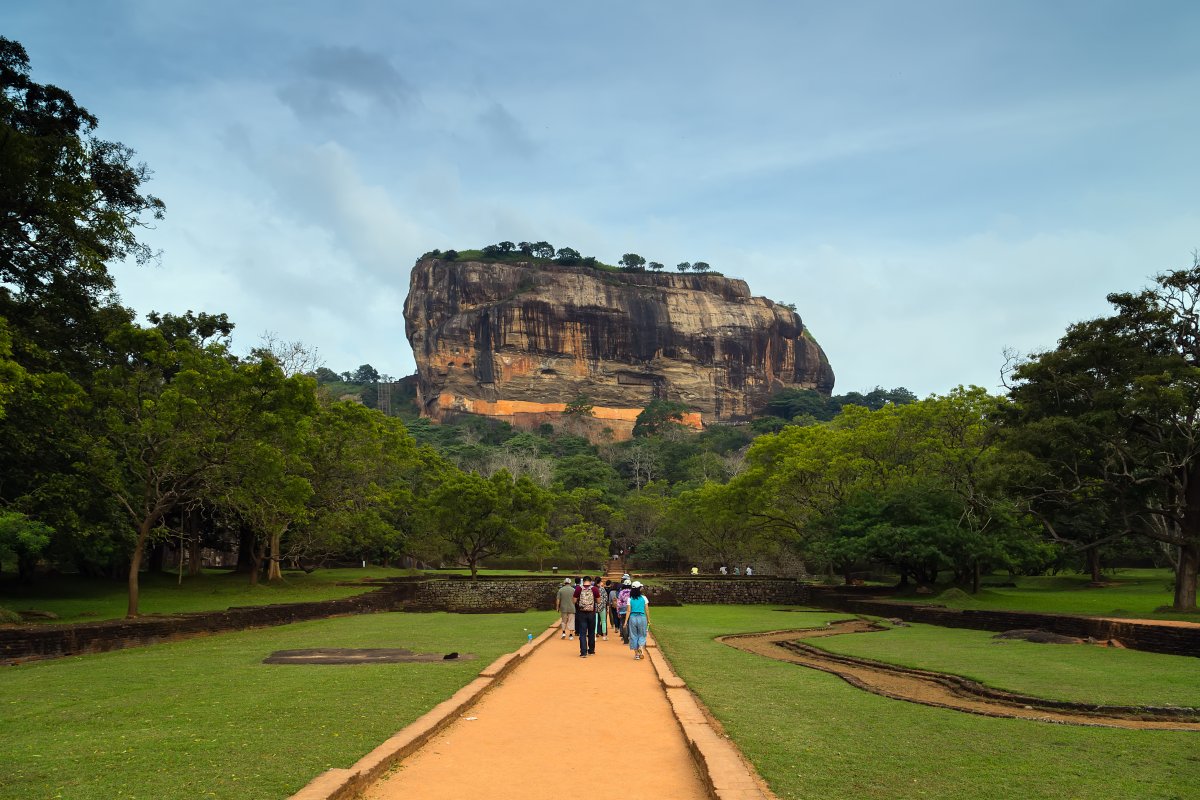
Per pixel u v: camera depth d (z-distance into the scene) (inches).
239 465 1131.9
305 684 556.7
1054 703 520.7
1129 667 682.2
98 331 1311.5
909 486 1695.4
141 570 1984.5
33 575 1652.3
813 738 425.4
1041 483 1305.4
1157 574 2728.8
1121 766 372.8
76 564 1723.7
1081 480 1295.5
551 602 1813.5
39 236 1077.1
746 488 2180.1
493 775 352.5
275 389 1123.3
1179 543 1185.4
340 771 322.3
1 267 1090.7
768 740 418.3
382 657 733.3
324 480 1829.5
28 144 919.0
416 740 392.2
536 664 728.3
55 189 952.9
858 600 1572.3
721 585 2020.2
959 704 546.6
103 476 1085.8
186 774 324.2
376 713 450.3
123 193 1245.1
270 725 417.7
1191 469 1204.5
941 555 1536.7
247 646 852.0
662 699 548.1
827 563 2021.4
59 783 311.6
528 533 2166.6
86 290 1253.1
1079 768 368.5
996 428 1577.3
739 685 608.7
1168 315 1197.7
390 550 2564.0
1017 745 413.1
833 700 547.5
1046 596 1690.5
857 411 2098.9
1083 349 1230.3
